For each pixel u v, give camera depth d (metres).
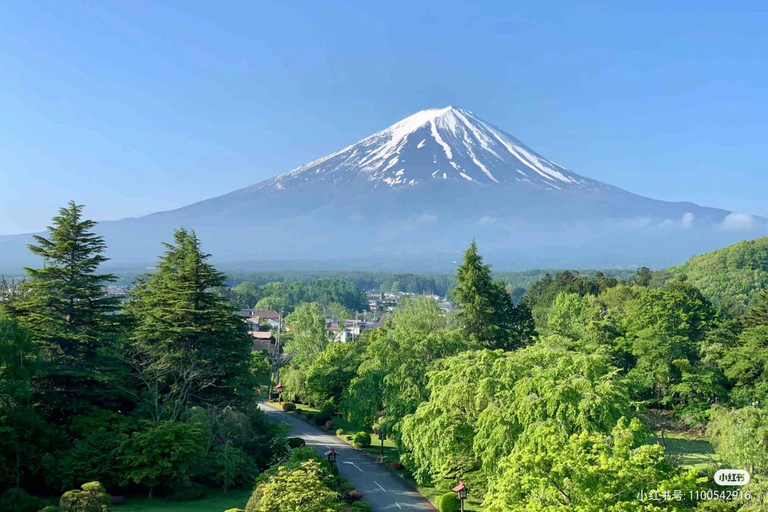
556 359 36.12
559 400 31.33
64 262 43.94
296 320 84.12
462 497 35.91
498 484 24.98
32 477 37.34
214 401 47.78
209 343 48.06
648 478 22.52
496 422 32.94
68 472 36.78
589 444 24.84
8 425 34.97
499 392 34.72
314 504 29.39
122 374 45.16
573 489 22.66
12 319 38.00
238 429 44.53
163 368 45.00
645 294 73.06
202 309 48.91
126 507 36.12
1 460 33.97
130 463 38.12
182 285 48.28
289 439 53.91
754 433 32.22
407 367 50.06
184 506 36.97
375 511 38.91
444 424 37.25
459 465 38.88
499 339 65.50
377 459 52.25
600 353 39.00
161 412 43.16
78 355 42.66
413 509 39.44
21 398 36.00
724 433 34.81
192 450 38.81
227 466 41.12
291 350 85.50
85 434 39.53
